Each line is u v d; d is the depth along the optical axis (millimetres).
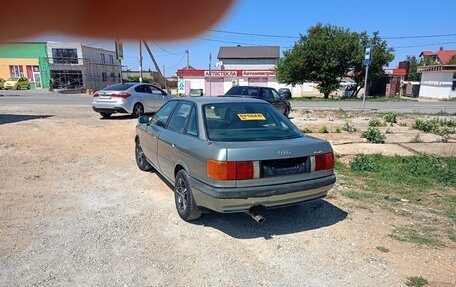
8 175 5504
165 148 4359
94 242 3322
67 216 3926
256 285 2699
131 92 12586
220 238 3461
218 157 3242
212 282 2723
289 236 3529
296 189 3445
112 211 4086
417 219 3996
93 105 12523
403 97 38219
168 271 2859
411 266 2975
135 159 6672
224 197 3207
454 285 2695
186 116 4258
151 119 5465
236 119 3969
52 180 5285
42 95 30625
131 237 3438
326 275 2842
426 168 6090
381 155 7078
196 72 40469
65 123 11445
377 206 4387
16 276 2750
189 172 3674
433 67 36719
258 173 3301
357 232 3633
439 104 26266
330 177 3725
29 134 9281
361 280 2773
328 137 9445
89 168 6000
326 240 3451
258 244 3354
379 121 13258
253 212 3410
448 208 4371
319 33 35031
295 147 3502
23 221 3771
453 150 7734
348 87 38906
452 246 3348
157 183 5184
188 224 3764
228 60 61219
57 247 3219
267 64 60719
